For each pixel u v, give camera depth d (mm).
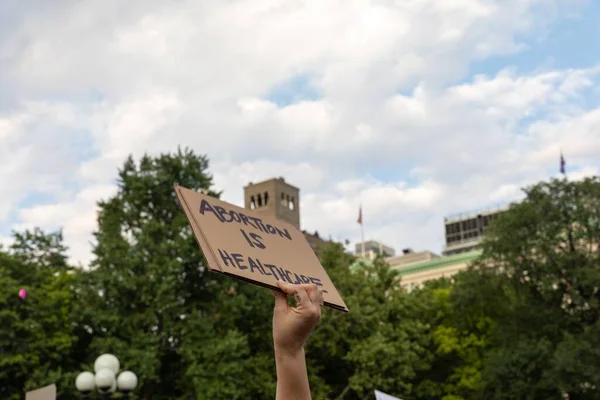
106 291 37688
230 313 39750
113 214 40781
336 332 42031
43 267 41375
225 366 35844
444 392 47469
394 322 45562
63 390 36188
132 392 35938
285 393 3109
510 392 41031
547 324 42031
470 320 47406
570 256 41188
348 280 45719
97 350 36438
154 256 38094
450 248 128875
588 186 41906
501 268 44469
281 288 3232
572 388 38719
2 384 37188
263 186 119438
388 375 43562
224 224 3654
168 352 40719
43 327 37906
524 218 42750
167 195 41531
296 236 4023
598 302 40156
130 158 42094
